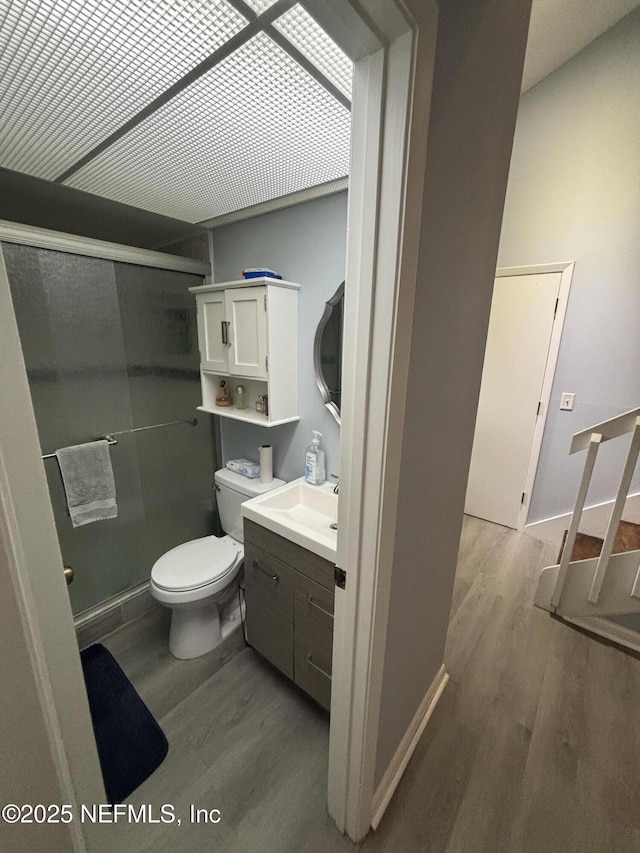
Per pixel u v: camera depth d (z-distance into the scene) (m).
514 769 1.22
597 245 2.26
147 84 0.91
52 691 0.40
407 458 0.82
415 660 1.19
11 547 0.33
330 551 1.19
